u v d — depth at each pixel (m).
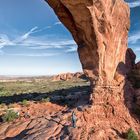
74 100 36.56
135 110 29.09
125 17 30.78
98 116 27.56
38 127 27.50
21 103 39.22
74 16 26.30
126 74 31.48
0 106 39.22
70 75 159.75
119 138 24.67
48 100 38.50
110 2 27.88
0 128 29.34
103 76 28.83
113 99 28.75
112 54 29.25
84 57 28.88
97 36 26.91
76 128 25.48
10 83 158.62
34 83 148.12
